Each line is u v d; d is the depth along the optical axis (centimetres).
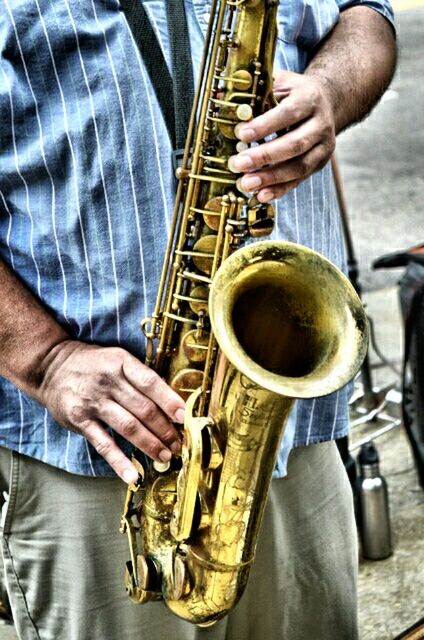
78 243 168
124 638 182
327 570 201
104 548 179
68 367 166
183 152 167
